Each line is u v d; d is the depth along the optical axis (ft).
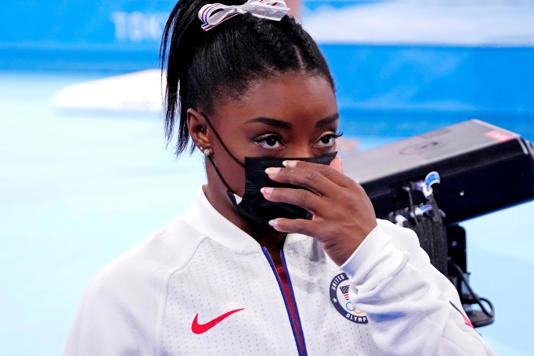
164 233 15.57
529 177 22.94
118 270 14.71
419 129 73.72
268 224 14.65
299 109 13.41
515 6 72.90
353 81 75.82
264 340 14.21
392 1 74.74
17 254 47.21
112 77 88.43
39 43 98.58
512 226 49.90
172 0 89.30
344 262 13.47
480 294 39.40
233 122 13.84
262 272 14.90
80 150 71.20
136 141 73.77
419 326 13.56
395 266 13.44
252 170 13.78
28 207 56.08
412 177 22.12
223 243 15.05
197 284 14.55
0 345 35.86
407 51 74.33
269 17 14.10
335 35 75.97
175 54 15.20
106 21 94.12
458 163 22.45
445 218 23.00
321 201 13.30
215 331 14.20
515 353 33.24
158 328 14.12
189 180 61.52
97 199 57.52
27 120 81.51
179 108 15.66
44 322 38.24
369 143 69.72
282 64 13.51
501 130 23.79
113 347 14.07
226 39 14.12
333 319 14.78
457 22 73.72
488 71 72.54
